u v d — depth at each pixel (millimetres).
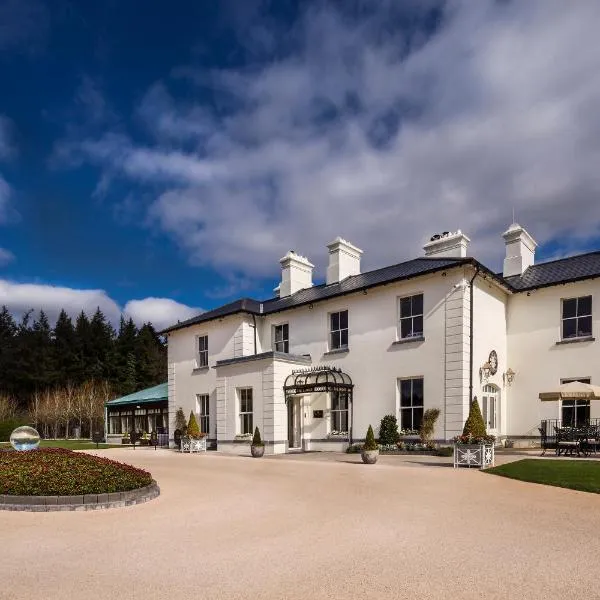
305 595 4387
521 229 20719
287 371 20078
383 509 7980
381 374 18500
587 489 9422
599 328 17219
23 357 59906
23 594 4484
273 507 8344
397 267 20516
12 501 8492
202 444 21812
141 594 4457
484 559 5340
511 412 19000
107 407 34562
